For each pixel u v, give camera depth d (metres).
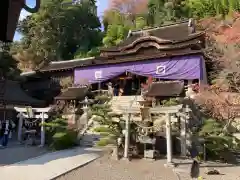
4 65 34.84
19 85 34.84
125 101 25.36
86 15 61.16
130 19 59.09
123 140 15.63
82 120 21.70
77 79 32.56
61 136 18.25
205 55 26.41
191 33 31.58
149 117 14.83
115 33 52.62
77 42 58.47
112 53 32.50
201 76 25.14
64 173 12.16
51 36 51.44
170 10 51.94
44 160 14.60
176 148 16.23
